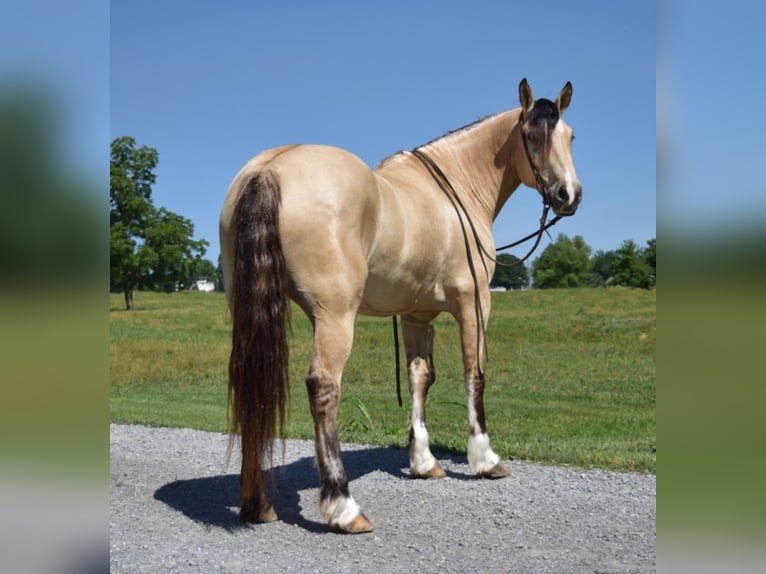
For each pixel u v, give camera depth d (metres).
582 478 5.05
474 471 5.03
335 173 3.59
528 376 11.07
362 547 3.58
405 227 4.17
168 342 14.05
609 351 12.84
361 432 7.19
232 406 3.37
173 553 3.45
